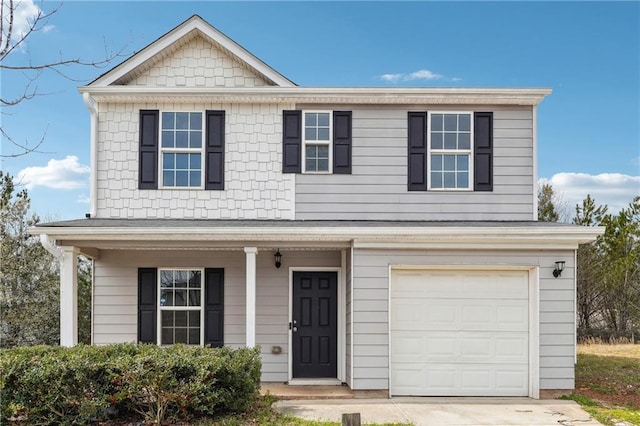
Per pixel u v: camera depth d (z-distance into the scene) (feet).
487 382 30.99
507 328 31.30
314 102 35.40
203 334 35.12
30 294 52.13
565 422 25.39
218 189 34.88
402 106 35.50
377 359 30.35
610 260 64.03
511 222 33.94
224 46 35.55
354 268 30.66
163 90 34.55
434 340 31.22
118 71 35.17
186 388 23.38
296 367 35.09
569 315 30.42
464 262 30.73
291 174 35.01
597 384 33.55
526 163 35.22
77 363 23.26
